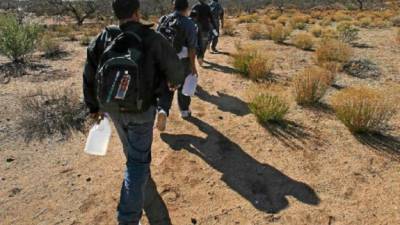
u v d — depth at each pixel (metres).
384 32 15.99
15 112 6.02
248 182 4.13
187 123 5.65
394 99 6.57
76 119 5.67
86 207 3.76
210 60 9.78
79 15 41.75
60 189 4.05
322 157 4.62
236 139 5.10
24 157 4.70
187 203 3.79
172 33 4.96
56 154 4.78
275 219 3.54
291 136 5.18
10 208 3.74
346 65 9.30
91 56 2.96
